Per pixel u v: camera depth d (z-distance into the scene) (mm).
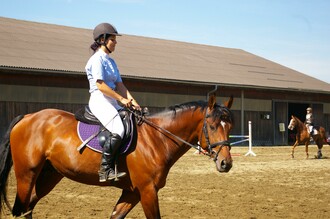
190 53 37969
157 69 29844
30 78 23797
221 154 5617
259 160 19453
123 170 5777
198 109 5918
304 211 8734
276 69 40562
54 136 6031
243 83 31375
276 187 11734
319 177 13883
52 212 8383
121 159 5777
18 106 23391
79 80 25500
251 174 14391
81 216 8094
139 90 27781
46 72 23906
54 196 10062
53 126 6102
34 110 23906
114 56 30578
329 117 37125
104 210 8617
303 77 40000
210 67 34469
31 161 6039
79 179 6012
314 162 18859
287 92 34531
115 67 6121
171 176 13664
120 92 6234
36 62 24375
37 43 28562
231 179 13148
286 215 8359
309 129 21000
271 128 33438
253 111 32562
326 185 12219
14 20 33094
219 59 38406
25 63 23625
